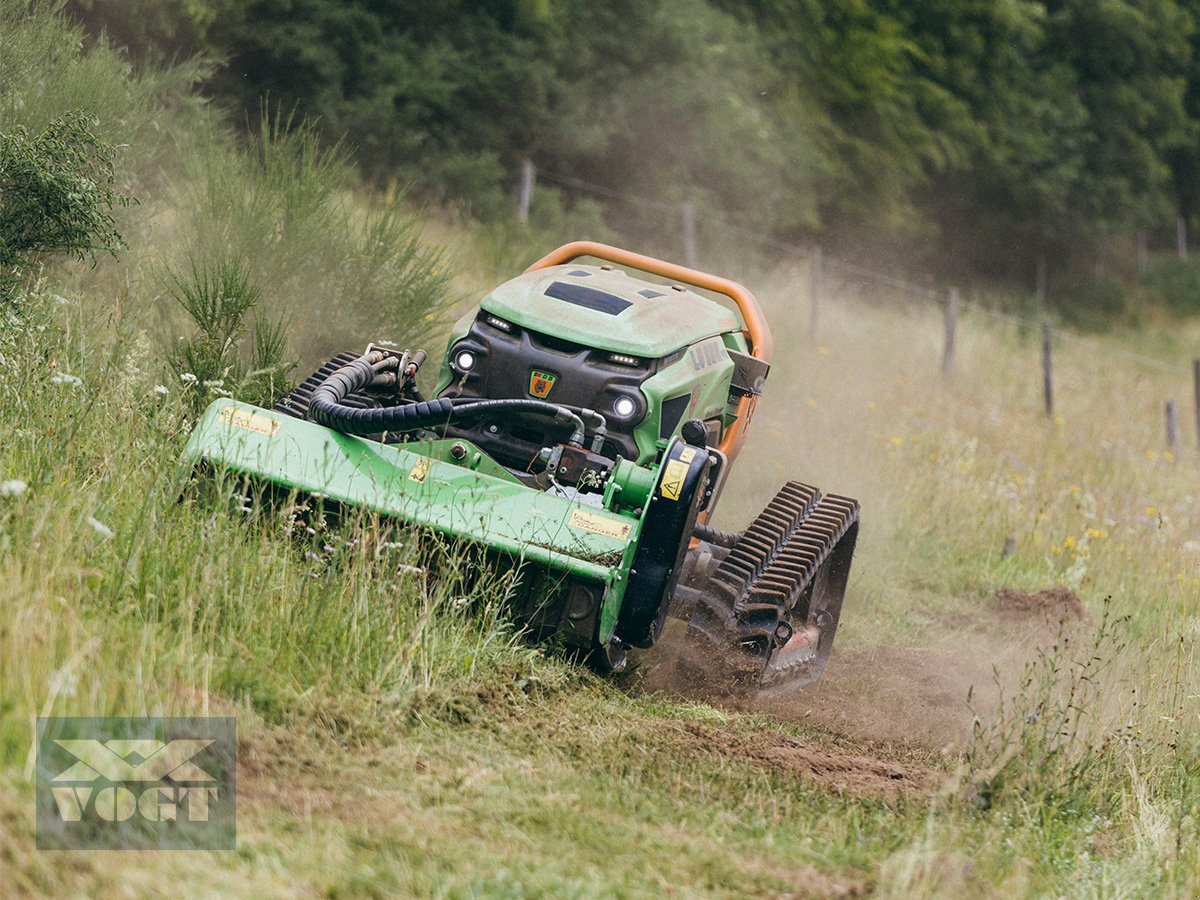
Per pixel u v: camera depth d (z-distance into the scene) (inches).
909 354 2817.4
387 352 981.2
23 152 1011.3
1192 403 3299.7
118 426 842.2
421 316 1259.2
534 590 788.6
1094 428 2571.4
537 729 712.4
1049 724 872.9
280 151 1294.3
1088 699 991.0
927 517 1477.6
